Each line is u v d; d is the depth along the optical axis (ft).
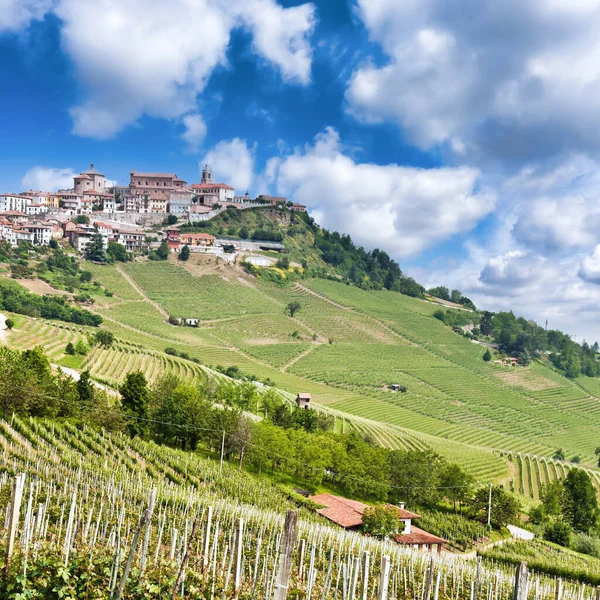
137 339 612.70
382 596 58.13
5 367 245.45
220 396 372.79
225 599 69.82
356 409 554.46
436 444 453.17
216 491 210.79
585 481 325.83
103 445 221.87
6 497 121.08
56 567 64.80
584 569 197.77
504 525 287.28
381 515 215.72
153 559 84.64
